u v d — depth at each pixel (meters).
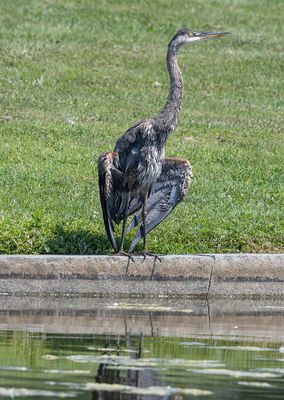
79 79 24.92
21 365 10.12
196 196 17.53
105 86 24.62
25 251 14.59
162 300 14.15
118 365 10.21
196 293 14.30
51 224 15.05
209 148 20.80
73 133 21.22
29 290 14.02
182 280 14.28
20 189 17.47
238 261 14.38
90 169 19.00
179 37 15.16
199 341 11.44
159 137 14.55
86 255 14.25
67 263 14.05
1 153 19.64
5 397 9.03
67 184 17.97
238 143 21.31
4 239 14.65
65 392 9.20
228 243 15.33
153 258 14.22
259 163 19.98
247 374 9.98
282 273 14.48
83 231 15.02
